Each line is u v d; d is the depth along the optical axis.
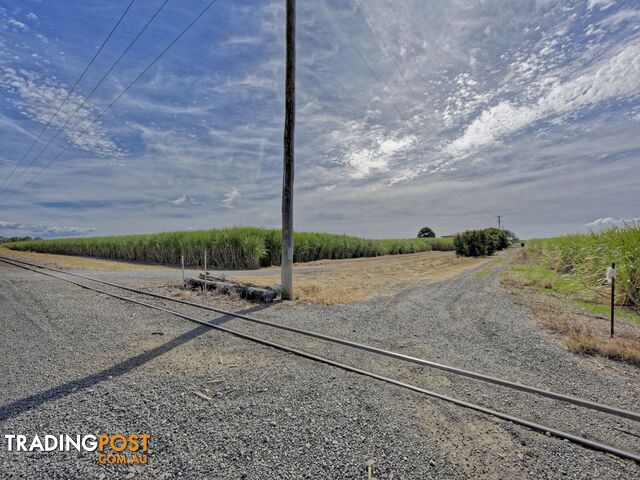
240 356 4.24
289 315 6.45
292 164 8.07
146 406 2.94
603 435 2.59
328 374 3.70
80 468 2.14
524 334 5.19
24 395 3.14
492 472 2.16
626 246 8.03
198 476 2.07
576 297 8.16
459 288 9.67
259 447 2.37
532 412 2.92
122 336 5.04
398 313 6.60
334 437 2.50
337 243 27.77
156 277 11.91
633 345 4.36
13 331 5.29
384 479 2.07
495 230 36.28
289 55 7.96
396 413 2.87
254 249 17.16
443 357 4.21
